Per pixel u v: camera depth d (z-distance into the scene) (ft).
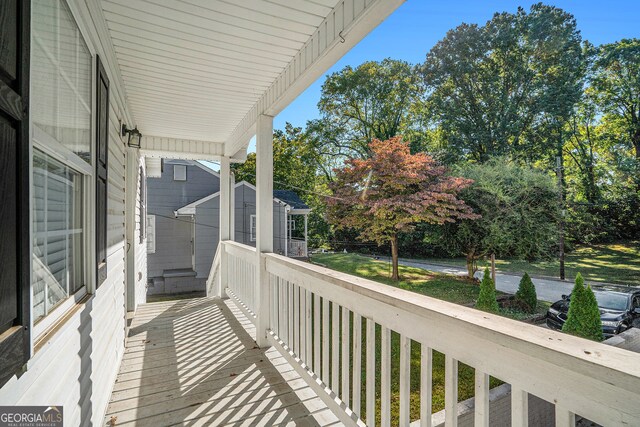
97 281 5.42
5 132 2.39
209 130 14.84
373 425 5.28
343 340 6.14
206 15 6.57
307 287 7.65
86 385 5.09
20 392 2.79
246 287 13.30
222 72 9.15
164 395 7.56
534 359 2.89
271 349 10.28
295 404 7.21
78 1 4.50
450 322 3.70
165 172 36.47
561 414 2.66
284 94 8.98
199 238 34.60
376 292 5.06
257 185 10.96
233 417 6.73
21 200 2.60
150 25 6.91
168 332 11.83
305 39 7.52
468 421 7.36
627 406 2.24
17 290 2.54
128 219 12.34
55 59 3.87
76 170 4.71
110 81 7.53
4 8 2.38
